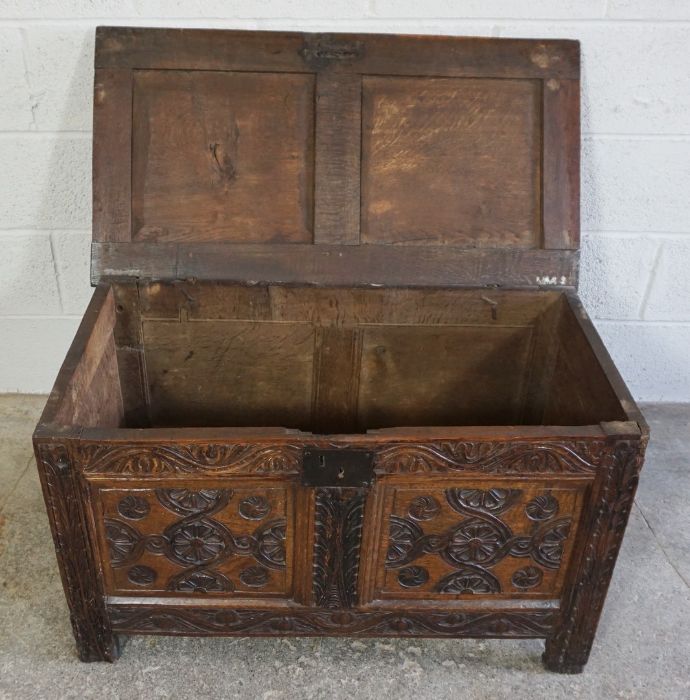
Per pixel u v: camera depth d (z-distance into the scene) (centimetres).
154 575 143
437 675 157
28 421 223
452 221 179
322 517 135
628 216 208
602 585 145
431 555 142
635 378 237
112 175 173
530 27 185
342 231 177
